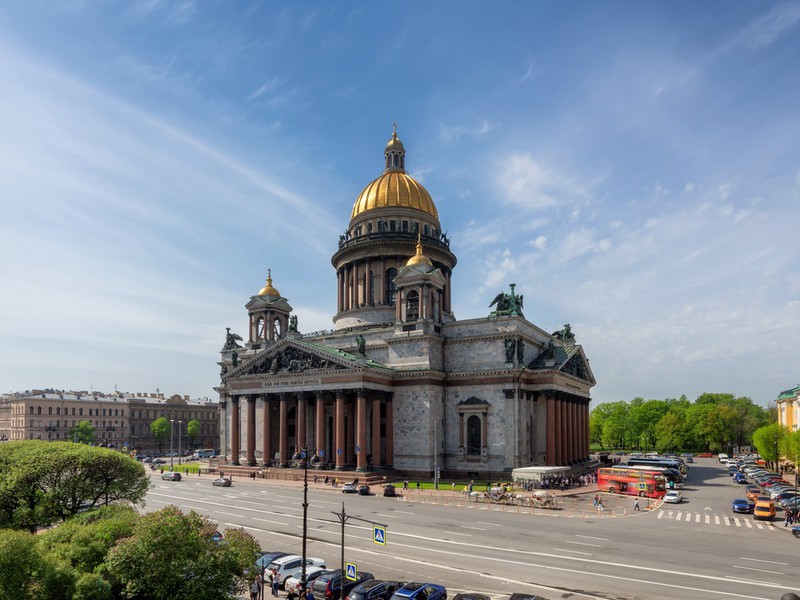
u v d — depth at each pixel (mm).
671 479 105000
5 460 49531
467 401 105688
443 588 38625
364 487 88375
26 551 31328
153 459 184750
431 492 88500
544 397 108312
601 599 38844
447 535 58531
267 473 110688
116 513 41594
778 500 81875
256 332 138750
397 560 49031
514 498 78750
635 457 147625
